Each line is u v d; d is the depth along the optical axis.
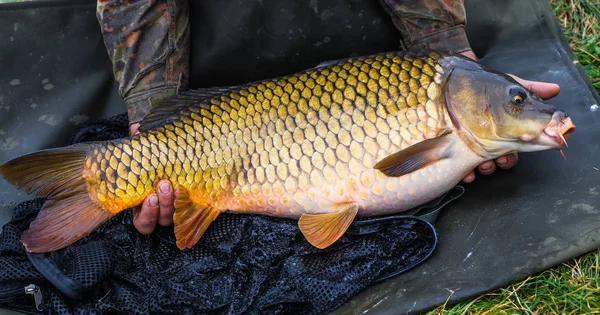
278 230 1.24
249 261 1.22
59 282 1.18
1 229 1.41
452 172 1.22
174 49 1.37
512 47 1.50
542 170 1.29
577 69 1.43
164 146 1.23
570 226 1.19
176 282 1.22
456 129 1.21
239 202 1.25
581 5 1.61
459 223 1.26
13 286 1.19
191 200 1.24
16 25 1.46
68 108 1.48
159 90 1.37
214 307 1.19
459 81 1.21
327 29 1.46
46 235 1.20
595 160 1.28
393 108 1.21
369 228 1.23
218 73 1.47
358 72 1.23
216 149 1.23
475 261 1.19
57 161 1.22
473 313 1.15
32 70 1.47
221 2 1.44
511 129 1.19
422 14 1.37
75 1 1.46
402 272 1.20
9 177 1.21
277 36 1.46
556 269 1.17
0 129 1.46
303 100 1.22
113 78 1.50
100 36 1.48
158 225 1.30
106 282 1.23
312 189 1.22
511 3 1.50
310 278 1.20
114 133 1.43
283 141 1.22
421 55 1.24
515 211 1.24
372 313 1.16
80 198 1.23
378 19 1.46
